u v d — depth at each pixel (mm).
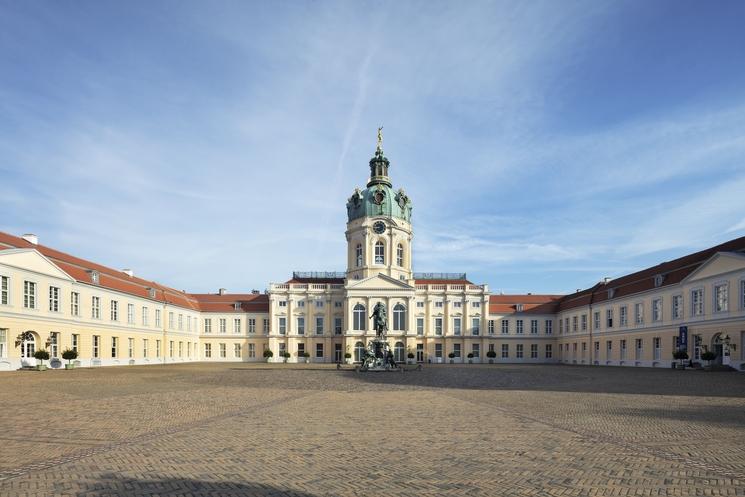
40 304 47094
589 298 74812
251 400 22188
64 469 10586
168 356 74938
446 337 85000
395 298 80750
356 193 88250
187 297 87438
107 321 58875
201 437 13766
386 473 10383
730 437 13742
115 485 9555
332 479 9977
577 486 9539
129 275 72438
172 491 9258
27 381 32375
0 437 13672
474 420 16672
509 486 9555
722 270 46031
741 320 43375
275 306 86500
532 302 89250
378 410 19109
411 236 88812
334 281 91500
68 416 17266
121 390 26406
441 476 10195
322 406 20266
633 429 14930
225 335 87812
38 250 48094
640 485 9586
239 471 10508
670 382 32125
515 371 48531
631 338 62531
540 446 12703
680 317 52594
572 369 52781
